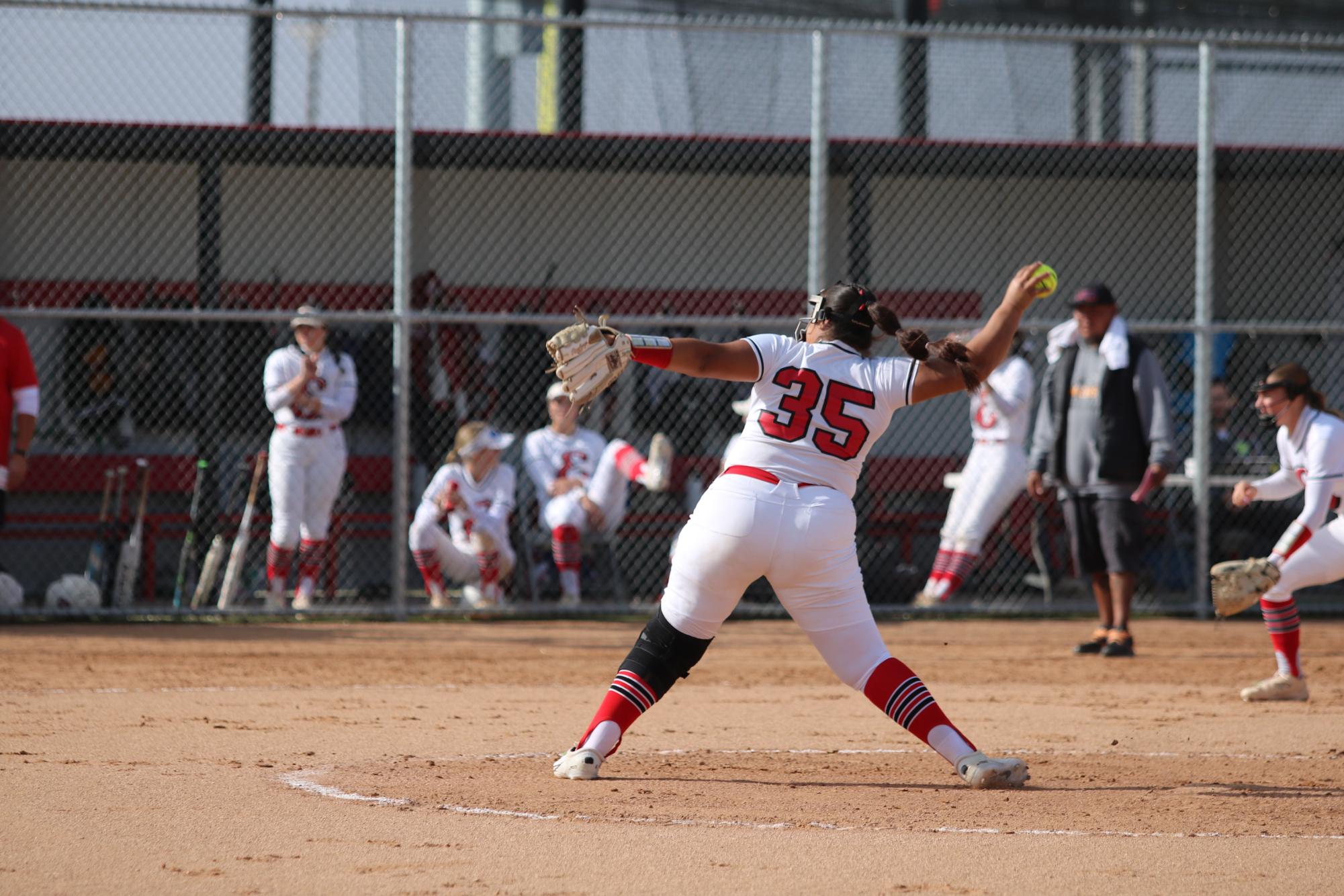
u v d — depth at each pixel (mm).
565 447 33094
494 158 35906
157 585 35906
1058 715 19562
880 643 13852
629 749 16328
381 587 35031
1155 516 36438
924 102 38375
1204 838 11594
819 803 13055
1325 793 13836
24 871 10102
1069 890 9836
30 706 18953
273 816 12125
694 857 10680
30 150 34969
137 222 36750
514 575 33531
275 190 37406
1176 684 22766
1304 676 23781
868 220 37594
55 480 35750
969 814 12531
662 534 34938
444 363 37125
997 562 37125
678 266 39062
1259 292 40625
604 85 37188
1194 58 39781
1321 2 48188
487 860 10516
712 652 26438
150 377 36031
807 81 37375
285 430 29953
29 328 36094
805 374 13266
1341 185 40875
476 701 20312
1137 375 25453
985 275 39812
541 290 38344
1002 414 30656
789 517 13156
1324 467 19703
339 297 37562
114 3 28328
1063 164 37844
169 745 16094
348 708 19422
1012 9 46750
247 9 28875
